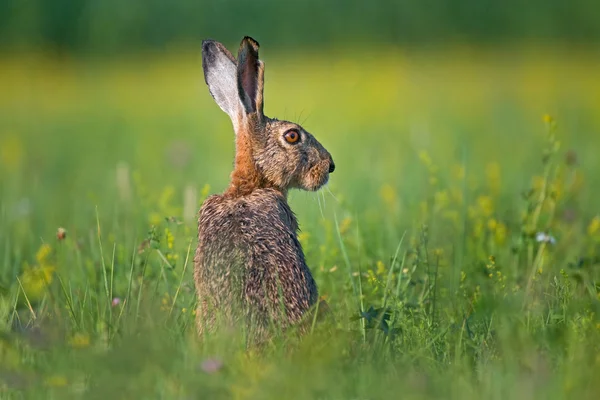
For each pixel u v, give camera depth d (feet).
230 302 26.48
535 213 38.32
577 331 25.59
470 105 106.11
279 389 21.77
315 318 25.35
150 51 161.38
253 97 32.27
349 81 129.18
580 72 131.85
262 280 26.71
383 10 165.78
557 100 105.19
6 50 160.04
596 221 39.47
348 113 102.22
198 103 117.39
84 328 27.66
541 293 30.12
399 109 105.09
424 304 30.09
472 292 31.99
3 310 30.14
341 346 24.29
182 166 67.36
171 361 23.18
